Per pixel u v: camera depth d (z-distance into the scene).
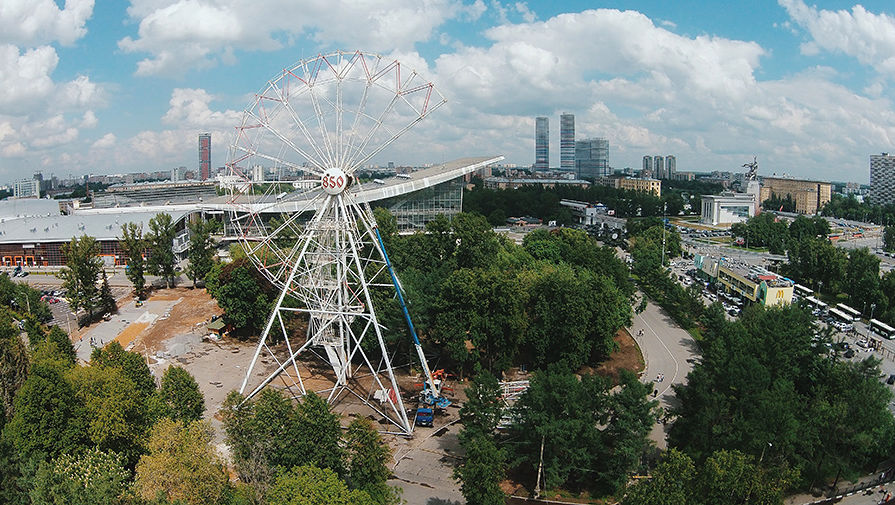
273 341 154.62
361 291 126.44
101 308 175.38
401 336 132.12
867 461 101.69
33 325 139.62
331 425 86.50
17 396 86.25
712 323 156.25
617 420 94.25
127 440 88.50
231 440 84.81
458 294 131.12
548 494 94.50
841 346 126.44
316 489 71.00
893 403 122.12
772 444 92.12
